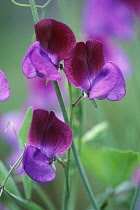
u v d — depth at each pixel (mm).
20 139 516
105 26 646
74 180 566
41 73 443
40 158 453
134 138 618
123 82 455
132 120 682
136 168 586
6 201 608
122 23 644
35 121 459
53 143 459
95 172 584
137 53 618
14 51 833
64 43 454
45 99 670
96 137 593
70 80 456
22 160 447
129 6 631
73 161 534
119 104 712
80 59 457
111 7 642
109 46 646
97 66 461
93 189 641
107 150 560
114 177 572
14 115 652
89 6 653
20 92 727
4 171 500
